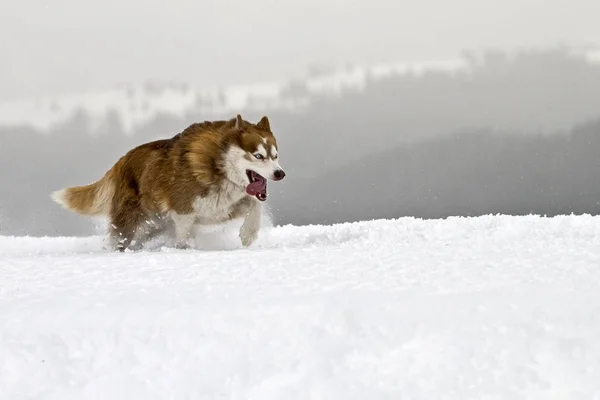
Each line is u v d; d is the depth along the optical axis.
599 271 13.31
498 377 9.79
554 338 10.47
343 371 10.05
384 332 10.83
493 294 11.98
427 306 11.55
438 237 20.16
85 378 10.30
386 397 9.52
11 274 15.77
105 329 11.30
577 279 12.75
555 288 12.19
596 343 10.29
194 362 10.48
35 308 12.12
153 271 15.47
